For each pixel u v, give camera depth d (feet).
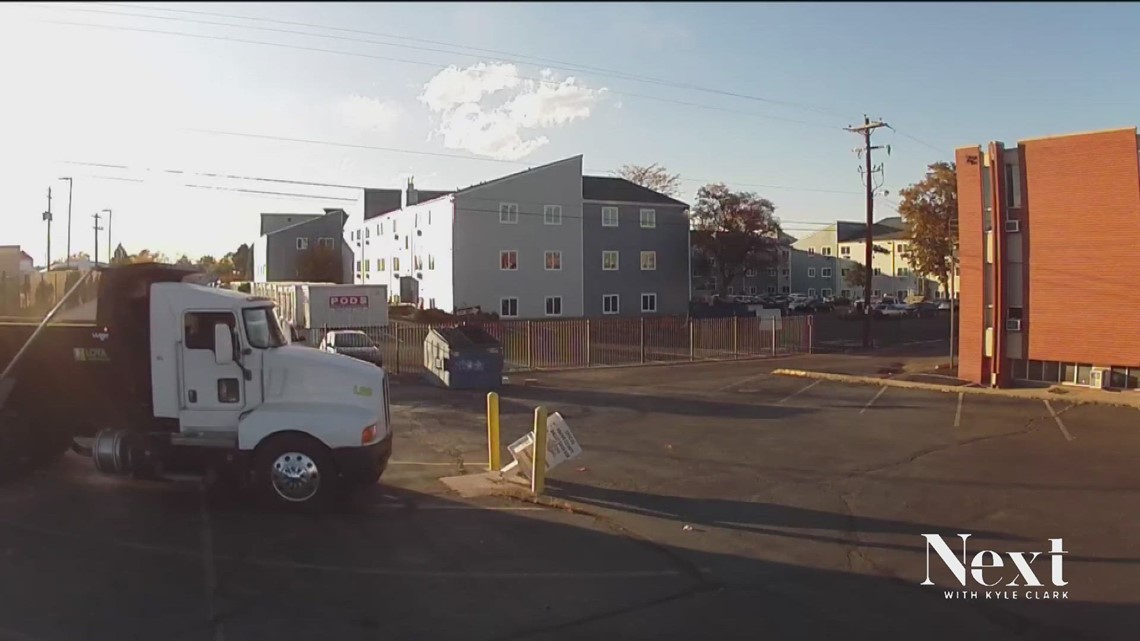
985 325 86.58
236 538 28.76
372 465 33.40
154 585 23.56
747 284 345.92
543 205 181.47
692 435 55.88
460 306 173.06
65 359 34.35
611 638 20.27
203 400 33.81
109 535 28.58
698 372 103.60
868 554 28.22
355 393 34.09
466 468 43.68
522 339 108.47
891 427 59.77
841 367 108.68
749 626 21.18
